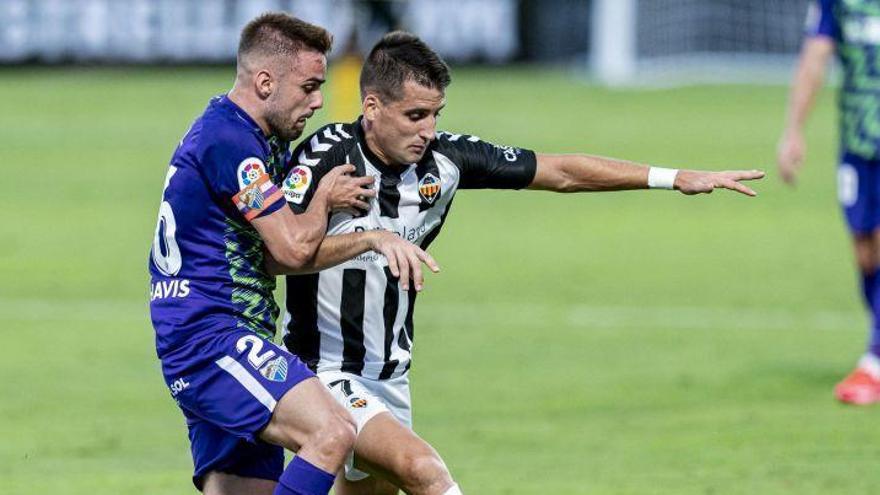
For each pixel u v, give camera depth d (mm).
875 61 29938
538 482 24203
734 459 25625
